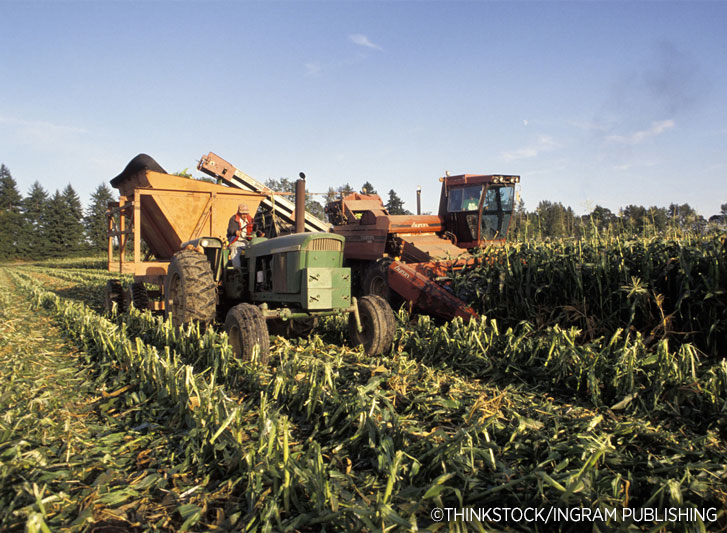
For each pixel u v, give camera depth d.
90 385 4.36
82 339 6.23
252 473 2.39
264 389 4.01
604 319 5.60
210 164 10.49
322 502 2.18
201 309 6.03
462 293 7.33
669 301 5.38
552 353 4.70
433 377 4.50
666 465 2.69
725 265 4.87
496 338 5.43
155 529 2.12
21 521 2.08
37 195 92.00
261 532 2.07
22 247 72.88
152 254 9.70
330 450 2.96
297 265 5.57
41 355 5.50
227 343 4.64
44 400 3.72
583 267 5.85
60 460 2.75
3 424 3.16
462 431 2.71
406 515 2.20
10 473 2.46
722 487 2.41
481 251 7.28
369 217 10.39
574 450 2.72
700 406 3.63
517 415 3.40
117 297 9.07
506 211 9.95
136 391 4.04
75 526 2.07
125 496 2.38
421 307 7.44
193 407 3.21
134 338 6.75
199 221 8.07
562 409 3.73
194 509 2.25
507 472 2.54
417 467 2.56
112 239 9.70
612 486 2.31
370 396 3.43
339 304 5.65
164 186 7.64
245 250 6.68
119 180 8.63
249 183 10.90
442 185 10.46
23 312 9.88
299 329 6.55
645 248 5.59
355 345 5.95
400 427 3.06
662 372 3.95
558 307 6.10
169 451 2.92
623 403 3.76
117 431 3.29
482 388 4.31
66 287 18.25
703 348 5.00
